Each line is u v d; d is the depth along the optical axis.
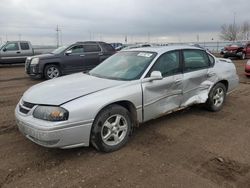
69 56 12.85
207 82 5.95
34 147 4.48
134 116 4.62
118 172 3.71
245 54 26.27
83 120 3.88
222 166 3.86
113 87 4.36
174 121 5.68
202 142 4.67
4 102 7.64
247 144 4.59
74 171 3.75
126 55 5.53
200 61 5.90
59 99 3.93
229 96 8.02
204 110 6.45
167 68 5.16
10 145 4.56
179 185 3.41
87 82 4.62
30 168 3.83
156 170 3.75
